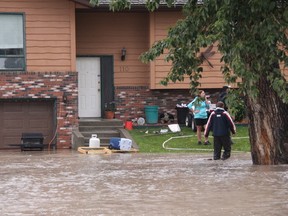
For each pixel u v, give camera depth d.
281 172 27.92
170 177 26.89
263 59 26.66
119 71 53.00
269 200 20.50
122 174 28.34
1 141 47.84
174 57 29.11
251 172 28.16
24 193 22.80
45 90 47.81
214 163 33.03
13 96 47.50
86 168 31.34
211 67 51.75
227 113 34.97
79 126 49.16
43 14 47.91
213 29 27.12
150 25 51.66
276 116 30.95
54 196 22.00
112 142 43.16
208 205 19.73
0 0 47.44
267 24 26.03
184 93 52.91
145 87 52.97
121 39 52.91
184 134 48.09
